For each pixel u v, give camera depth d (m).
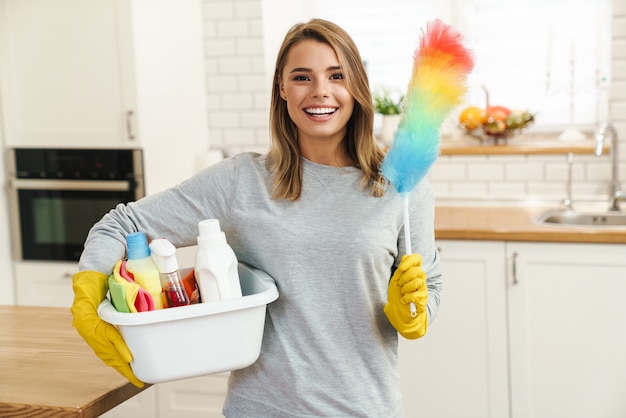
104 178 3.60
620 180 3.57
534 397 3.17
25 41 3.61
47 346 1.89
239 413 1.71
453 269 3.19
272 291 1.57
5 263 3.74
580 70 3.75
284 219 1.67
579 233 3.03
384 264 1.67
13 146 3.69
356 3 4.00
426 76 1.60
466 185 3.74
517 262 3.12
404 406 3.30
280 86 1.73
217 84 3.96
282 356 1.65
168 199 1.74
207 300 1.56
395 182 1.61
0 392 1.62
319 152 1.72
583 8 3.72
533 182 3.66
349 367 1.65
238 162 1.76
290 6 4.00
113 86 3.53
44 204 3.70
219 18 3.91
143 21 3.53
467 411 3.24
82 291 1.58
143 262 1.57
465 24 3.86
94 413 1.57
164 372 1.52
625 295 3.04
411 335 1.64
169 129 3.72
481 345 3.20
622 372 3.09
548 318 3.12
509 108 3.84
